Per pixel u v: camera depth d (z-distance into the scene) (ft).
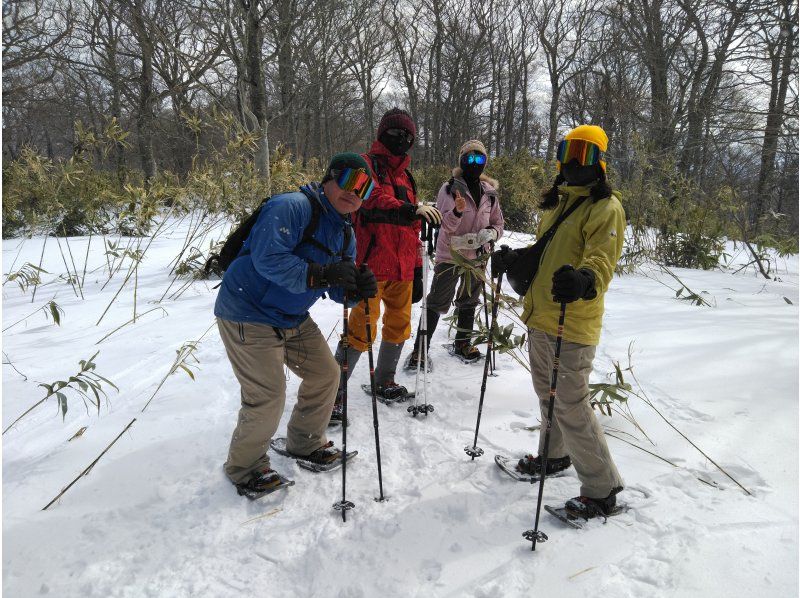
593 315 7.04
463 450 9.06
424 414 10.44
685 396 10.51
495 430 9.78
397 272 10.18
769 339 13.41
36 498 7.67
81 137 19.90
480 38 76.74
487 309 10.67
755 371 11.41
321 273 6.95
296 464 8.74
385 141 10.30
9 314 16.52
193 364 12.64
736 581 5.76
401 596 5.91
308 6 34.91
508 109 87.66
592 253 6.72
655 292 20.24
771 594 5.54
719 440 8.82
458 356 13.80
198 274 21.11
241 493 7.82
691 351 12.85
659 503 7.29
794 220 32.53
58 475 8.22
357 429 9.95
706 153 27.14
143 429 9.64
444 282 12.51
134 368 12.38
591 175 7.11
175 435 9.45
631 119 32.07
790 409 9.61
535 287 7.55
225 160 20.47
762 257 25.27
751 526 6.66
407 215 9.87
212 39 32.01
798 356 12.16
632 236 27.32
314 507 7.60
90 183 28.96
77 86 60.39
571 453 7.20
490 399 11.14
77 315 16.46
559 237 7.36
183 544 6.84
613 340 13.96
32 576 6.26
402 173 10.87
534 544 6.52
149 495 7.83
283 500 7.75
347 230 7.91
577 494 7.73
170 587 6.12
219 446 9.12
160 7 39.63
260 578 6.27
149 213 18.07
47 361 12.59
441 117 79.97
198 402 10.71
